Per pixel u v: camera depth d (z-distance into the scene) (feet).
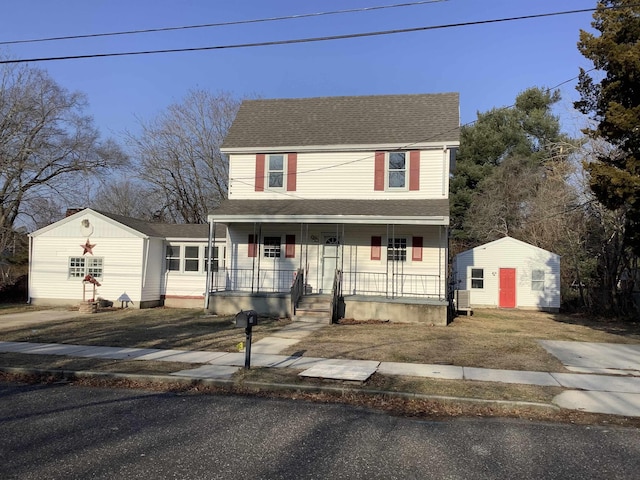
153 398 25.27
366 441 18.69
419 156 61.46
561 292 87.97
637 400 24.68
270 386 26.71
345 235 62.28
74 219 73.61
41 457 16.48
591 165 42.80
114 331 47.11
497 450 17.87
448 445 18.34
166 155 116.16
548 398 24.52
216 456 16.79
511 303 84.94
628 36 42.19
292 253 63.82
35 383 28.84
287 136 65.98
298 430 19.95
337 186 63.41
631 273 73.72
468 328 52.01
